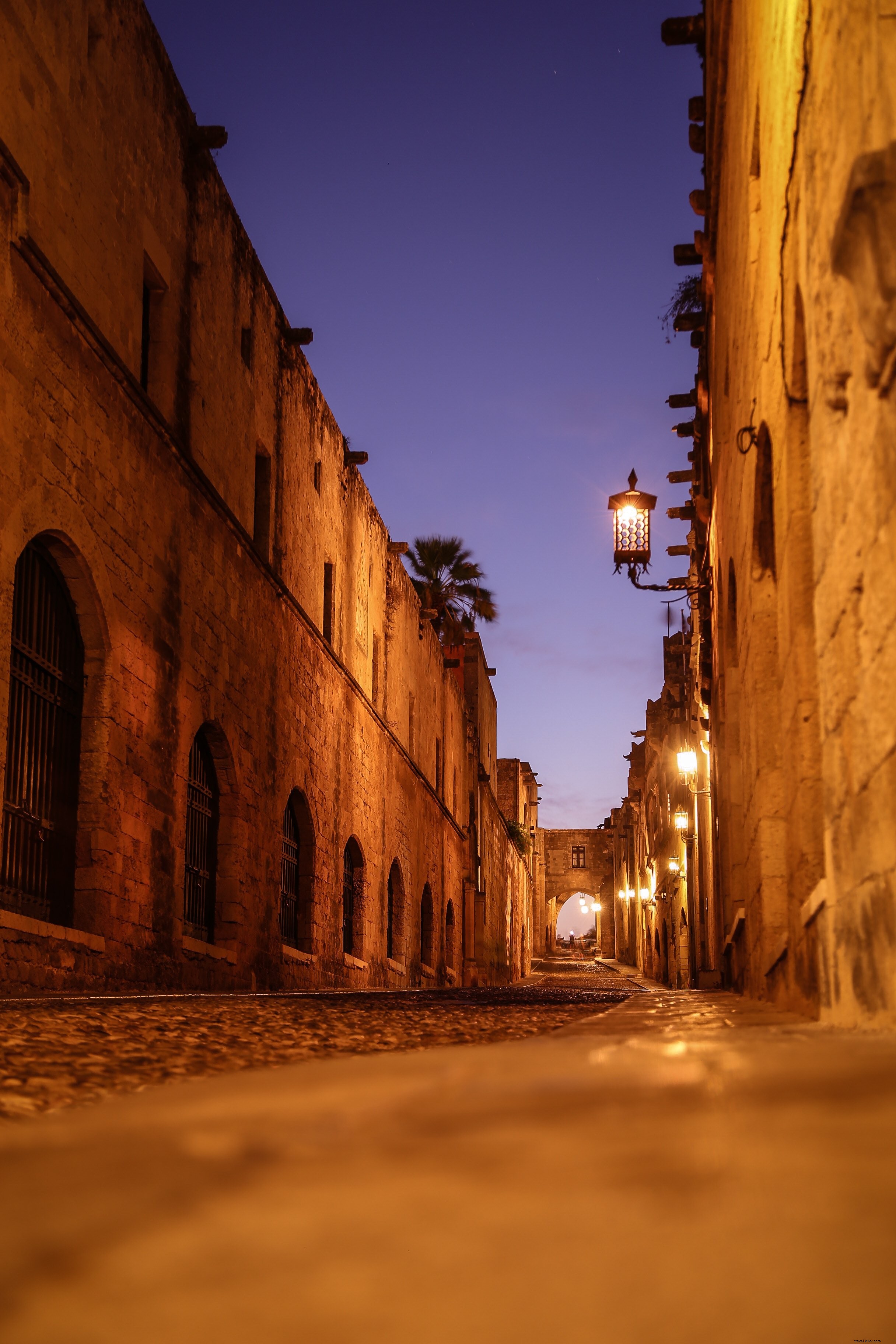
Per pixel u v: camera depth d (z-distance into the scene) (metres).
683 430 23.97
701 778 26.05
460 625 48.28
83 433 13.45
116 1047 5.42
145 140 15.85
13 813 12.28
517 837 69.56
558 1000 14.34
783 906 9.09
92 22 14.15
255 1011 8.95
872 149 3.98
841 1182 0.88
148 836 15.18
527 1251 0.72
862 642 4.42
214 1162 0.96
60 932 12.38
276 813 21.38
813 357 5.58
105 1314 0.63
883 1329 0.62
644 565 18.78
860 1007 4.57
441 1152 0.99
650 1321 0.63
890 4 3.67
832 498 5.04
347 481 27.94
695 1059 1.83
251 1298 0.65
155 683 15.58
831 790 5.29
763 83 8.12
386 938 31.25
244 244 20.19
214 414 18.48
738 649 12.25
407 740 35.28
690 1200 0.84
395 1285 0.67
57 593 13.56
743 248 10.17
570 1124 1.11
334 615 26.33
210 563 17.91
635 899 69.50
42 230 12.69
